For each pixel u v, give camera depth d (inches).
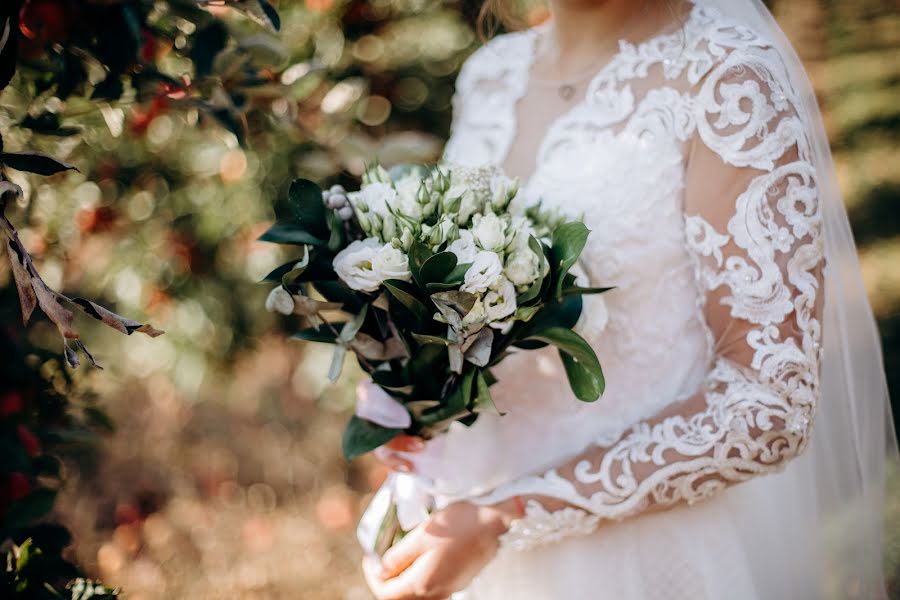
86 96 46.2
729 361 47.8
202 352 122.0
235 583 126.0
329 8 104.3
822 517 58.2
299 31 106.4
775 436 45.8
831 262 56.3
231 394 164.6
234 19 63.8
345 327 47.8
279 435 162.9
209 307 119.2
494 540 48.8
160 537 136.9
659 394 51.9
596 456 48.4
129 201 103.3
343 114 86.9
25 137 49.7
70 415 63.1
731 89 47.4
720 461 46.3
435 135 118.7
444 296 43.4
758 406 45.8
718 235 47.5
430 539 48.9
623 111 52.3
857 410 58.0
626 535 51.3
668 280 50.9
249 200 111.4
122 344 126.4
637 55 52.6
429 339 45.0
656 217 50.6
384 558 50.6
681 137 49.6
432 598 49.3
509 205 49.9
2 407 49.8
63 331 35.8
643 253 50.9
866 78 207.5
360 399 50.2
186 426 162.4
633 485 47.1
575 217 52.8
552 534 48.7
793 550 56.0
